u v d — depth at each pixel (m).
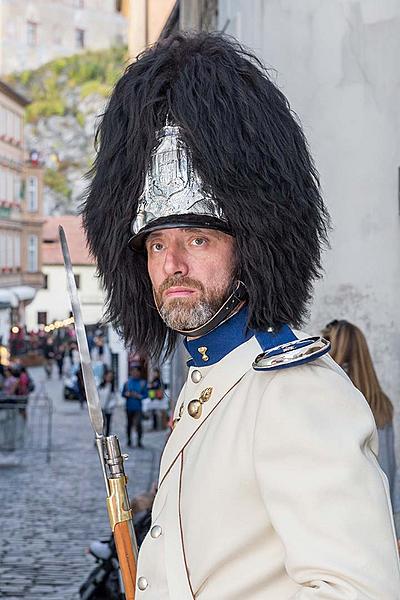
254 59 2.09
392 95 5.36
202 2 10.01
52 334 55.16
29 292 54.62
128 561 2.00
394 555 1.61
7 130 58.88
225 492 1.75
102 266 2.25
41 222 62.88
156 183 1.95
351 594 1.55
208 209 1.91
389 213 5.34
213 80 2.00
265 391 1.75
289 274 1.99
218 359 1.92
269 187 1.97
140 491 13.23
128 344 2.31
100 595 5.89
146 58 2.08
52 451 18.28
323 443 1.65
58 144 91.25
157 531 1.88
